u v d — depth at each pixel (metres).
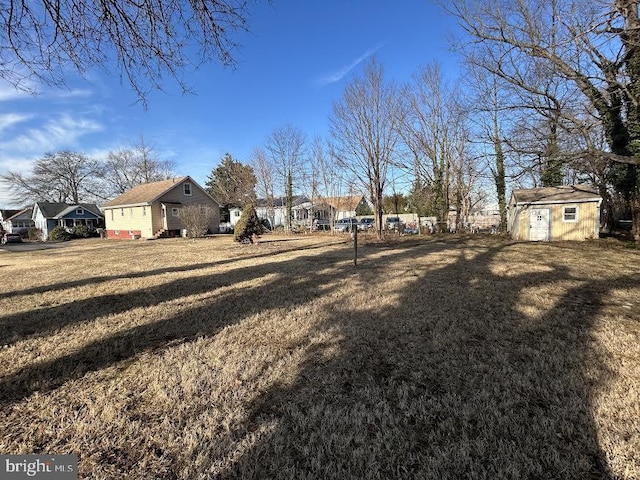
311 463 1.83
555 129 11.59
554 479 1.71
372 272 7.71
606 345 3.36
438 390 2.59
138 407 2.40
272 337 3.73
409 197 34.56
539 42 10.10
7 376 2.90
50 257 12.88
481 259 9.81
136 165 43.09
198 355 3.27
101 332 3.99
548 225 16.61
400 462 1.85
